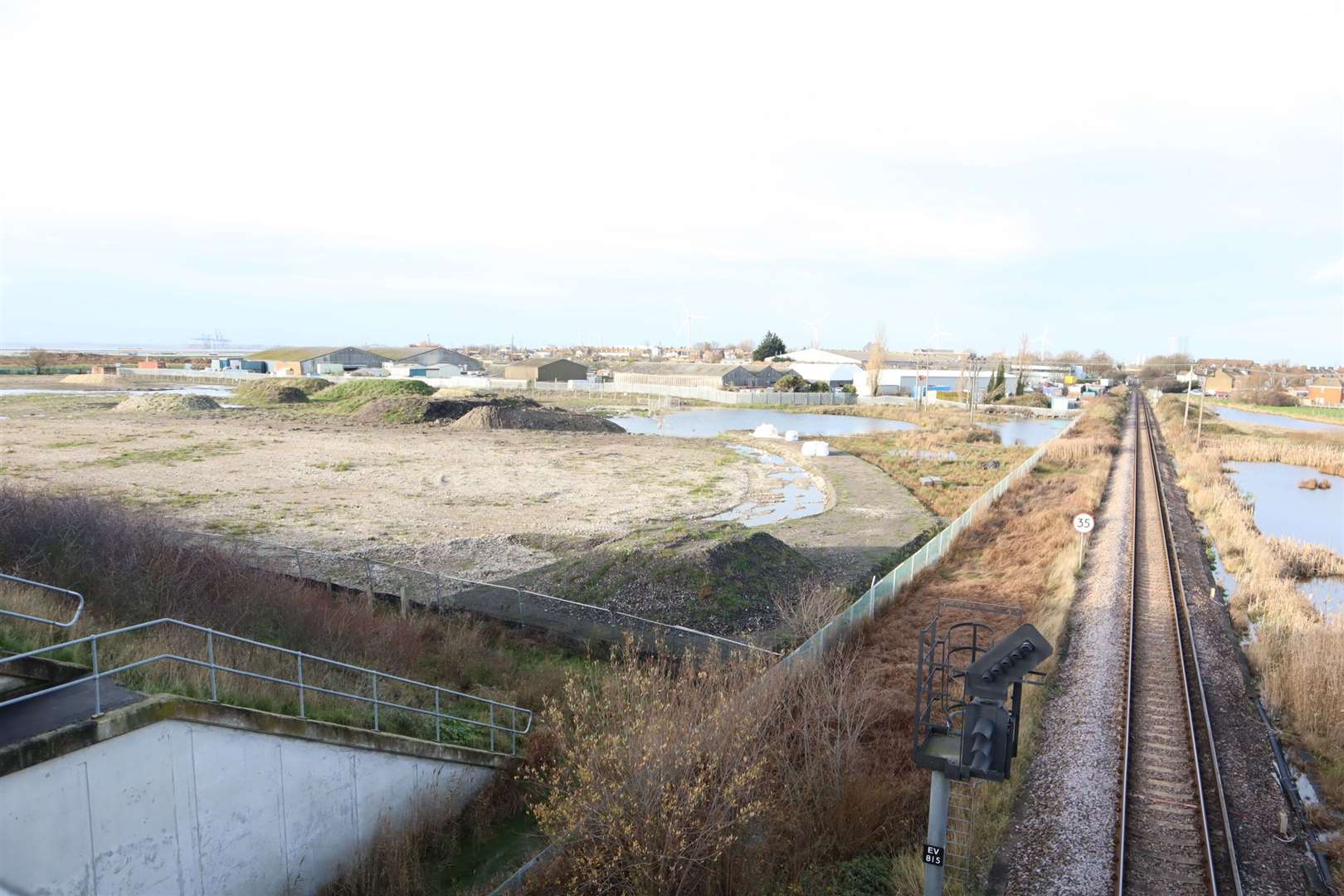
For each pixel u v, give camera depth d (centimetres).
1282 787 1603
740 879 1240
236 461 5481
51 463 5106
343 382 11738
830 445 7419
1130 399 17338
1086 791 1552
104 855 1041
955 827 1435
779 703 1692
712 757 1297
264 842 1244
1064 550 3500
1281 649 2261
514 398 10212
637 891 1160
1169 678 2119
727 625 2559
